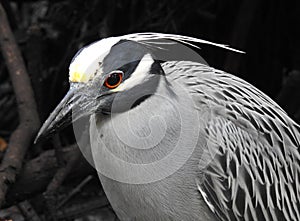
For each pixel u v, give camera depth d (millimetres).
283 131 10305
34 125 11719
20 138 11500
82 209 12727
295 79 13461
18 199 11859
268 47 14250
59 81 14094
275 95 14625
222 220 9812
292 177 10328
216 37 14266
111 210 13117
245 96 10172
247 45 14156
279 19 14078
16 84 12070
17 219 12688
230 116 9836
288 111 13594
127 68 9102
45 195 11672
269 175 10062
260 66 14375
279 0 13938
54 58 14438
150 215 9789
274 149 10133
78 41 13906
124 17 14094
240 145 9805
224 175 9672
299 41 14219
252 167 9898
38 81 13352
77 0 13875
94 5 13820
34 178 11727
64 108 9148
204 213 9758
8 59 12320
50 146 13828
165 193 9531
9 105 14781
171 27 13812
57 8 14008
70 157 11891
